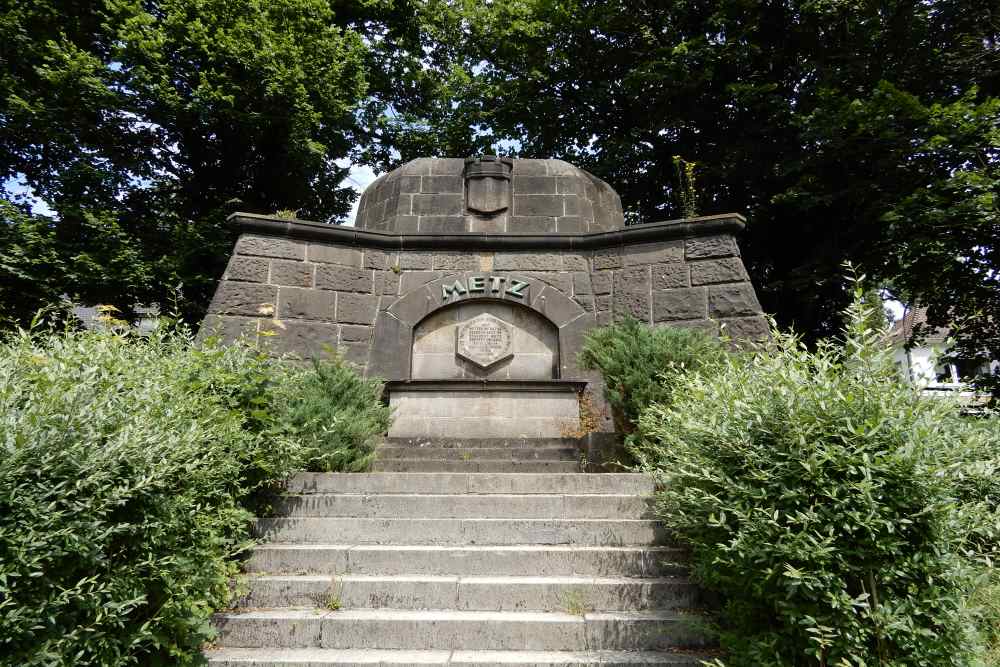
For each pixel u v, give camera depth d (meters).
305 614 4.32
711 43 16.77
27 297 13.88
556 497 5.54
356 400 7.02
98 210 15.45
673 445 4.80
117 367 4.48
